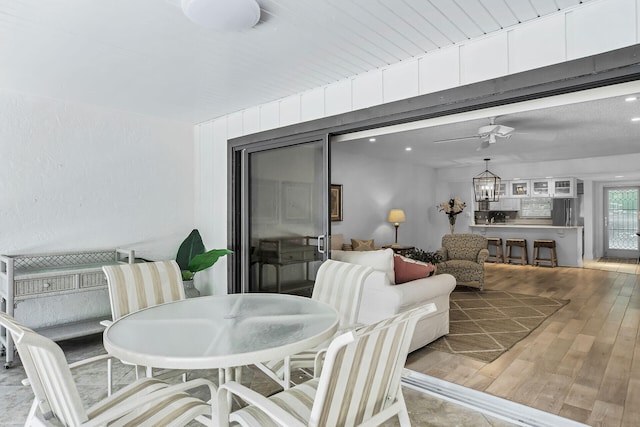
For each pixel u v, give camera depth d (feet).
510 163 28.55
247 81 10.53
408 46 8.43
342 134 11.96
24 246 11.32
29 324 11.37
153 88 11.07
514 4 6.79
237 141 13.62
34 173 11.50
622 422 7.22
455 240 22.03
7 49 8.42
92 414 4.97
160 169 14.55
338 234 21.97
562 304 16.33
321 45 8.32
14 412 7.68
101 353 11.05
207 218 15.06
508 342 11.62
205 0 6.31
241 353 4.88
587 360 10.21
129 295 8.19
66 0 6.47
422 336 10.95
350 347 3.93
